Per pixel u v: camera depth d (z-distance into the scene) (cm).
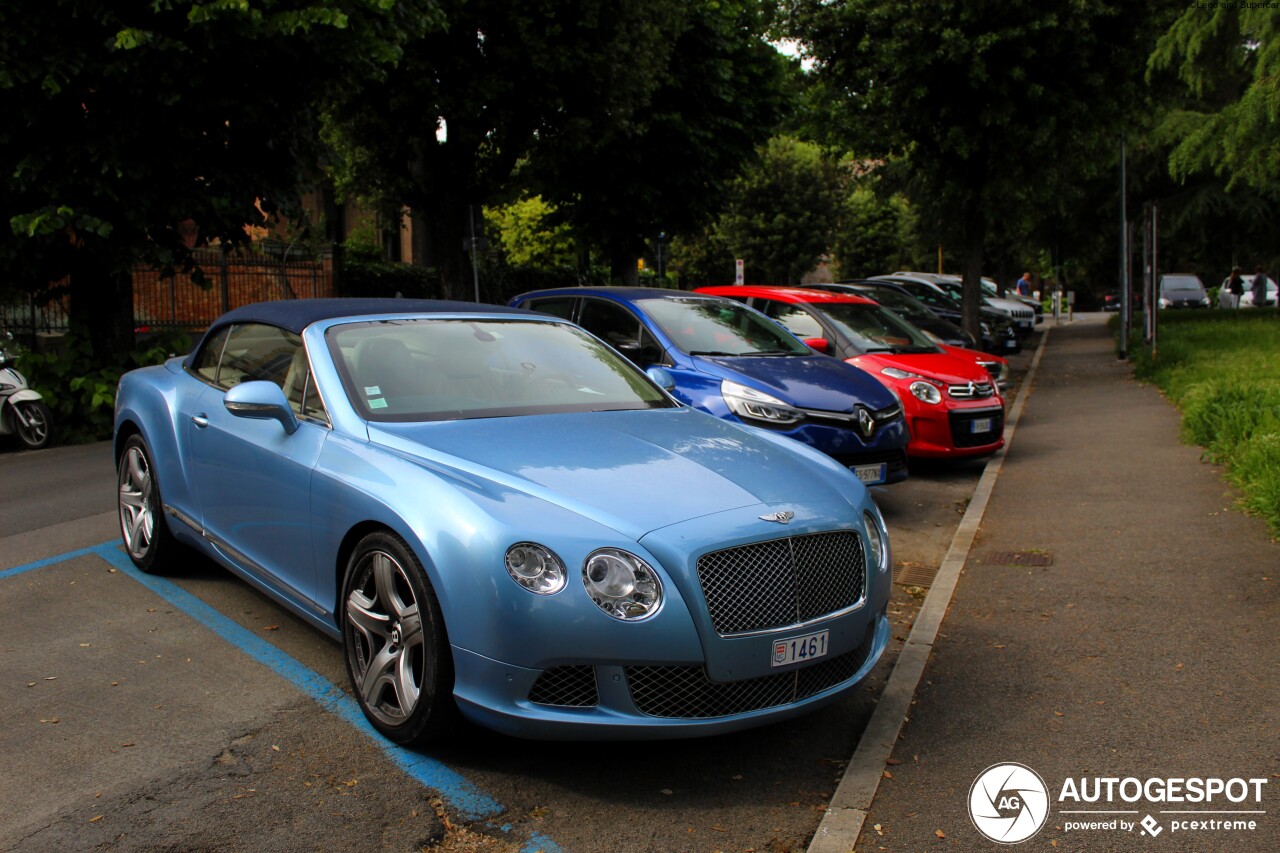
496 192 2219
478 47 1800
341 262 2034
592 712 332
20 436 1127
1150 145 2369
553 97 1842
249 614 512
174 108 1130
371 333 470
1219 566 596
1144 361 1667
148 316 1661
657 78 2136
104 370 1216
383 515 363
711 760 372
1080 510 755
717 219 2491
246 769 354
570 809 333
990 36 1503
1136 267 3262
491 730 347
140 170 1116
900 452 777
